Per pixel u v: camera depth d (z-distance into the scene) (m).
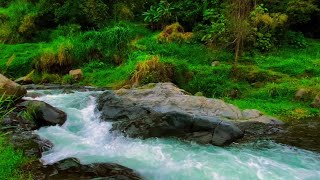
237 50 14.93
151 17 22.55
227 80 14.15
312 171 7.00
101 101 10.77
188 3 22.25
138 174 6.74
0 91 9.80
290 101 12.32
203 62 16.95
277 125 9.87
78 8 21.81
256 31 17.86
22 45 20.16
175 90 11.77
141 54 17.12
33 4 24.41
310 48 19.34
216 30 17.86
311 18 21.88
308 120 10.49
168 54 17.84
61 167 6.81
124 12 23.42
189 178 6.57
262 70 14.68
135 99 10.65
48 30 22.45
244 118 9.95
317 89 12.47
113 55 17.84
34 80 16.28
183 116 8.76
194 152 7.79
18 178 6.22
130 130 8.81
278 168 7.07
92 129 9.38
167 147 8.05
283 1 20.50
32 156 7.36
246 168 7.00
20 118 9.23
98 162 7.20
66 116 9.89
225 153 7.79
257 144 8.47
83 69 17.14
